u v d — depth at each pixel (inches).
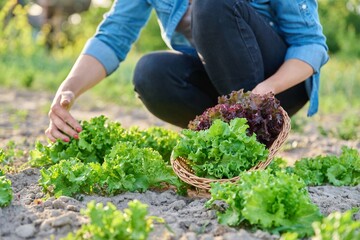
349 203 121.3
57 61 511.2
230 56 131.1
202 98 155.6
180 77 152.5
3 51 488.1
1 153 139.3
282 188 99.5
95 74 145.6
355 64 463.2
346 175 139.0
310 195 124.6
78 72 143.7
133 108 337.4
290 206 99.7
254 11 136.3
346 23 720.3
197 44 134.0
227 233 97.6
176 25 146.7
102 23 152.7
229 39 130.2
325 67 452.8
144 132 149.4
